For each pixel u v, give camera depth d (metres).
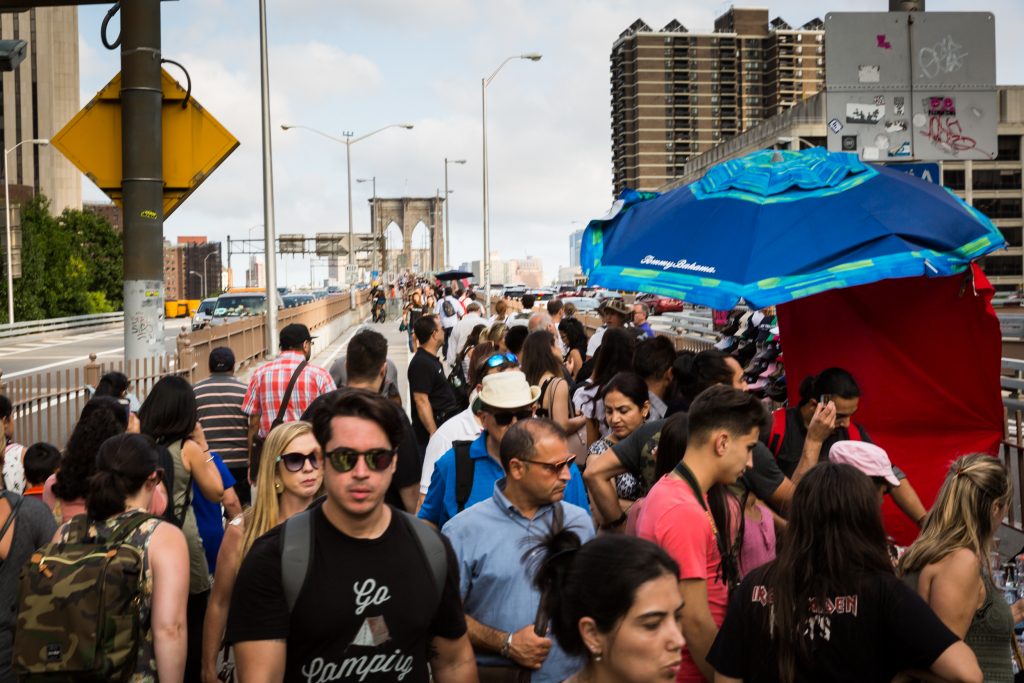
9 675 5.11
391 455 3.32
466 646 3.67
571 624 2.86
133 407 8.95
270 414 8.99
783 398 9.70
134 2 8.69
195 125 9.17
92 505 4.39
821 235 6.87
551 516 4.66
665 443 5.10
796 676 3.57
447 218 87.25
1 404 6.61
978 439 7.79
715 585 4.39
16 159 147.25
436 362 10.22
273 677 3.25
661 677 2.75
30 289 75.62
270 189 29.00
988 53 12.34
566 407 8.22
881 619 3.50
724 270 6.84
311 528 3.36
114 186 9.12
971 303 7.64
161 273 9.08
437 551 3.51
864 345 7.86
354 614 3.29
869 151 12.26
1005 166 117.50
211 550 6.80
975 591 4.11
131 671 4.27
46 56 147.88
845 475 3.57
